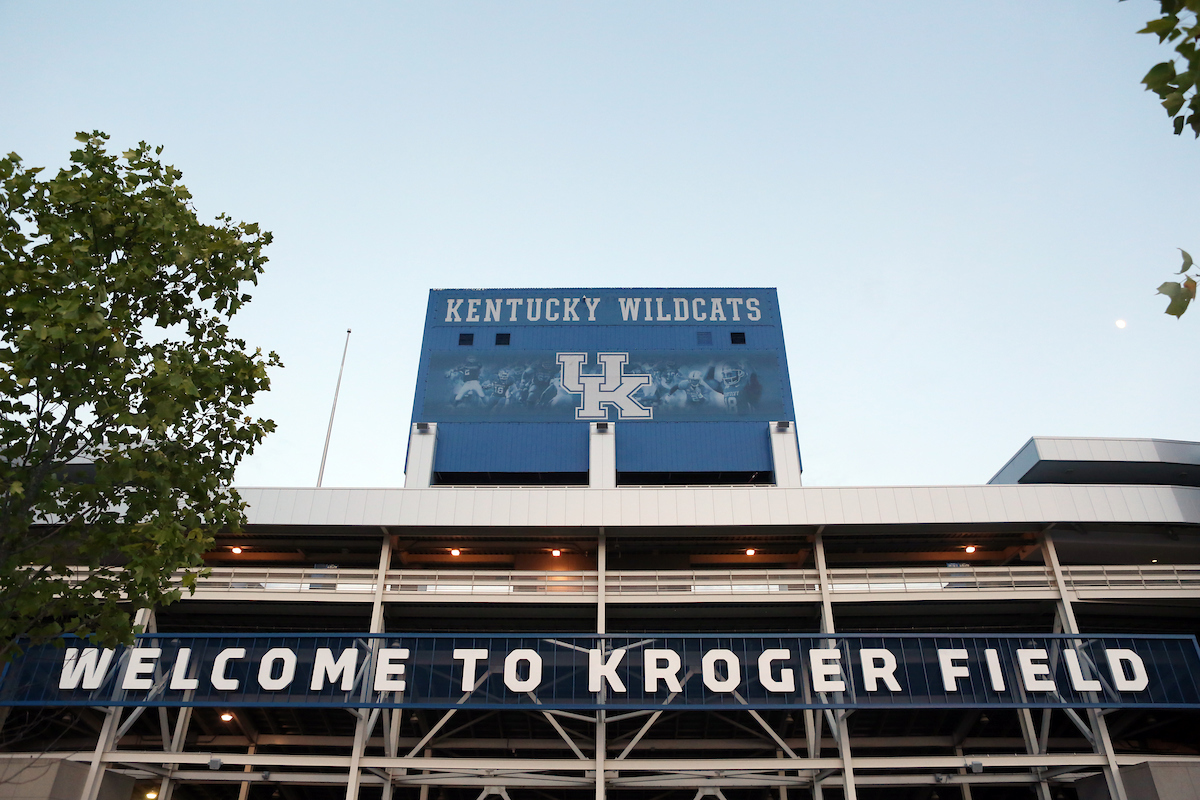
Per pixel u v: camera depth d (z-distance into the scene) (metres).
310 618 36.72
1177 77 8.88
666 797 40.25
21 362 14.96
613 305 50.84
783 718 37.22
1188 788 27.84
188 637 31.08
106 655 30.47
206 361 18.64
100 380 16.44
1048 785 32.81
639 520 34.00
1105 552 37.62
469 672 30.38
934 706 30.06
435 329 50.00
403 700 30.23
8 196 16.59
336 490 34.50
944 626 37.69
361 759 29.91
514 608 35.34
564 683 30.45
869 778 31.02
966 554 38.69
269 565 39.06
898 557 38.81
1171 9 8.76
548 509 34.19
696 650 31.03
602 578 33.78
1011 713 37.72
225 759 29.98
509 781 30.64
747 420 46.88
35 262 16.12
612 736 38.12
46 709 34.06
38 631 16.70
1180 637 31.08
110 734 30.02
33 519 17.03
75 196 16.77
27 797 27.59
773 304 51.19
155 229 17.61
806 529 34.88
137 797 35.19
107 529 17.09
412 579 34.25
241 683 30.36
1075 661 30.72
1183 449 41.38
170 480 17.64
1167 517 33.91
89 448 17.30
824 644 31.22
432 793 40.34
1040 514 33.94
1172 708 29.86
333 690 30.31
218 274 19.20
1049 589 33.78
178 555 17.62
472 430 46.44
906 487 34.53
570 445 45.91
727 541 36.72
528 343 49.44
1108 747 30.08
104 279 16.95
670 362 48.78
